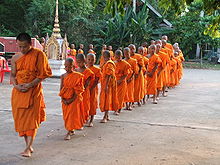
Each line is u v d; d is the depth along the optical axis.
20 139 5.50
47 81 13.41
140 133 6.14
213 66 27.12
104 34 24.34
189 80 16.27
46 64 4.64
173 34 26.28
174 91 12.28
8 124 6.43
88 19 25.95
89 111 6.44
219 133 6.30
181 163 4.61
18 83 4.58
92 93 6.44
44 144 5.29
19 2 26.17
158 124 6.88
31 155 4.76
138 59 8.49
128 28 23.88
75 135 5.88
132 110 8.40
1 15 26.62
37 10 24.44
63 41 15.71
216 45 24.97
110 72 6.78
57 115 7.36
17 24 27.56
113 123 6.88
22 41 4.43
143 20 23.81
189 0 3.99
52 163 4.48
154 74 9.40
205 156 4.94
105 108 6.88
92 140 5.60
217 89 13.11
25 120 4.57
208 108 8.98
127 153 4.98
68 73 5.48
